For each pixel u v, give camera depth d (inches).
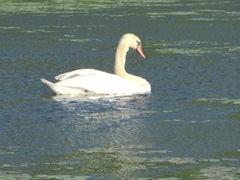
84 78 829.2
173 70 986.7
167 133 700.0
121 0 1710.1
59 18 1451.8
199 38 1243.2
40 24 1382.9
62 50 1133.1
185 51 1120.2
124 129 711.7
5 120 741.9
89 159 621.9
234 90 869.2
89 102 802.2
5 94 847.7
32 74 960.9
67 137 685.3
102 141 673.6
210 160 621.3
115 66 863.7
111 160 619.5
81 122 733.3
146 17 1466.5
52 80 930.7
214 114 768.3
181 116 759.7
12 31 1309.1
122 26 1363.2
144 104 802.2
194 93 855.1
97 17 1465.3
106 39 1235.2
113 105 793.6
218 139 682.8
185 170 594.2
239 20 1423.5
